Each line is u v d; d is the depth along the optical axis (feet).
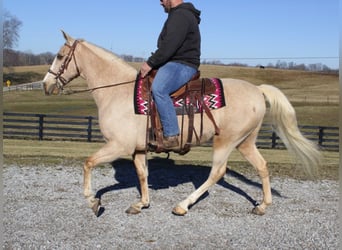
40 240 14.84
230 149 17.72
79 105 127.95
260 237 15.83
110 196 20.84
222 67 278.67
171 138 16.55
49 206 18.85
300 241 15.53
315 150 17.75
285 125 17.75
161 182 24.23
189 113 16.76
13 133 56.13
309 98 172.65
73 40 17.78
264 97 18.04
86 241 14.92
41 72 249.34
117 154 16.80
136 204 18.31
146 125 16.66
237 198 21.08
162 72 16.19
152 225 16.79
